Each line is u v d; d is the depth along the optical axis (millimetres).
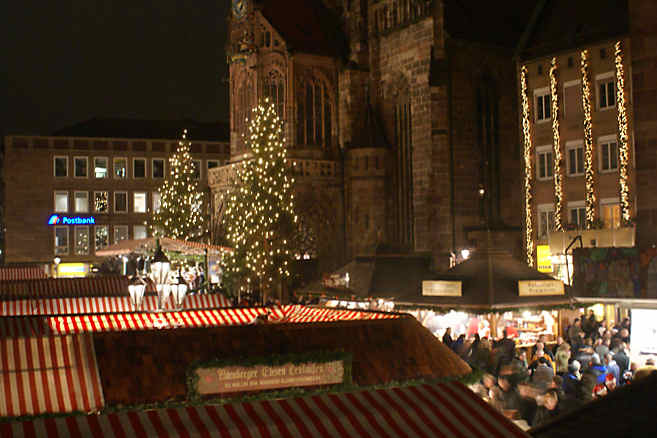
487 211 62250
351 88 69750
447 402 11641
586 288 30250
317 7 75188
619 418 8609
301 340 14617
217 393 13008
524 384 17969
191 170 69875
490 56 63219
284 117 69938
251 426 10438
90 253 90688
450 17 62500
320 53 70812
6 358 12508
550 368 20266
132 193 92188
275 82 70812
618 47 45594
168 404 12641
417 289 32094
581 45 47906
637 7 25953
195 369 12906
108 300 27406
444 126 61375
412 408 11344
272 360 13398
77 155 91000
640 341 27266
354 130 69938
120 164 92250
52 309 26781
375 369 14586
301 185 68125
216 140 97250
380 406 11359
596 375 19547
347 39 73312
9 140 89312
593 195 46750
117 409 12281
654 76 25922
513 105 63875
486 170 62344
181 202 68812
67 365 12727
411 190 66188
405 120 66750
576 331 30203
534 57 51125
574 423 8727
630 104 44844
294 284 60562
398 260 39312
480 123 62594
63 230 90250
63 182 90500
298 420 10719
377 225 67375
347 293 38125
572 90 48688
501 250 31812
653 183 26359
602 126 46625
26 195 89562
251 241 53969
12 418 11539
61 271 89688
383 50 68312
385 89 68375
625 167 44719
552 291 30062
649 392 9312
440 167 61281
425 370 14867
